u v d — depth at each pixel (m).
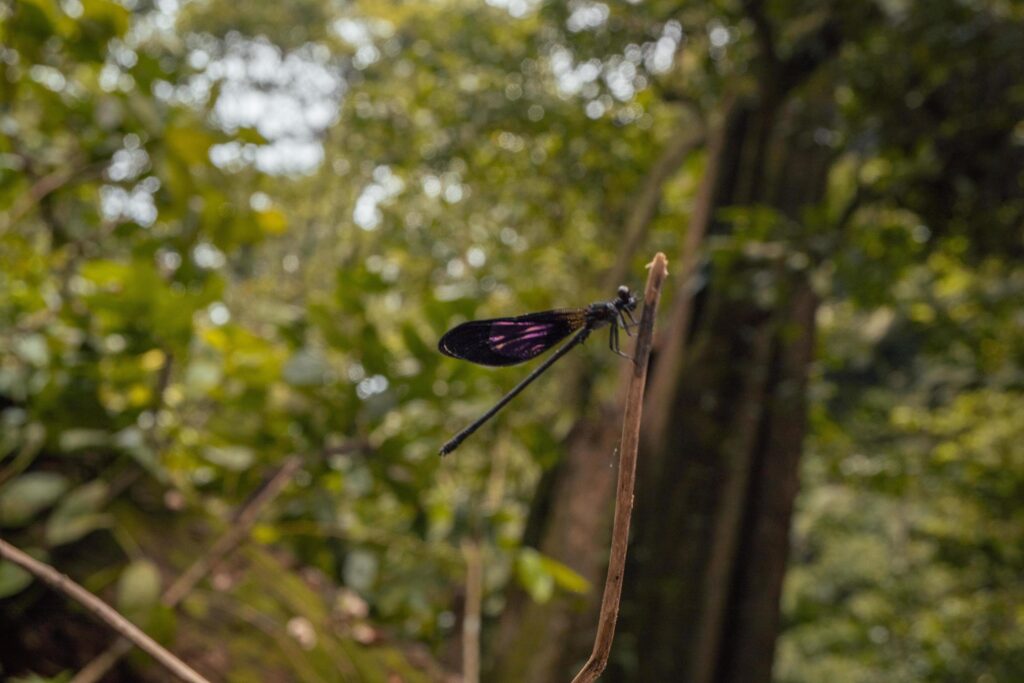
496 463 4.59
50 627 2.86
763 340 6.40
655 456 6.23
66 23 3.55
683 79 7.03
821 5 5.55
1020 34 5.75
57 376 3.26
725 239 5.14
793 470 6.49
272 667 3.11
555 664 5.38
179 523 3.36
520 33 7.08
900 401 12.30
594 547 5.71
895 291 6.74
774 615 6.26
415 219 7.54
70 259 3.88
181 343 3.29
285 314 3.80
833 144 6.67
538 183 7.48
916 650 10.16
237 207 3.79
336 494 4.19
